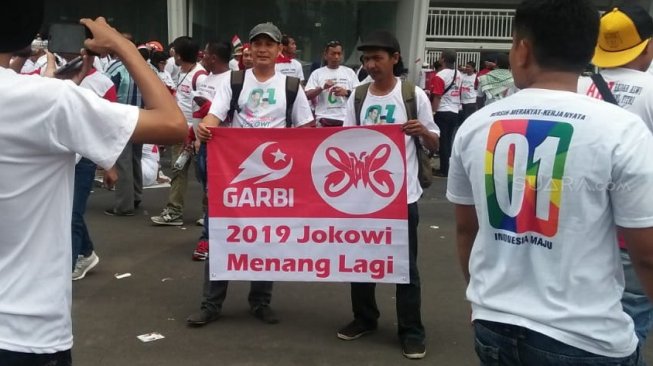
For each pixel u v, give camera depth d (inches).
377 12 665.0
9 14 65.0
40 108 63.6
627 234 69.3
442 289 206.8
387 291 204.5
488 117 78.3
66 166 68.3
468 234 87.0
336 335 169.0
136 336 165.8
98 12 681.6
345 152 156.9
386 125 154.2
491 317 75.5
